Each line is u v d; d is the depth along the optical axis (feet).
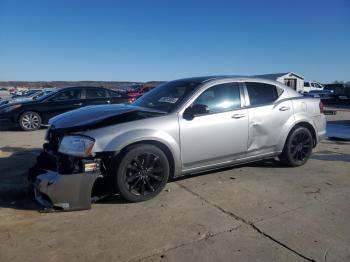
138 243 10.98
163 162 14.60
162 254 10.36
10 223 12.34
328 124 42.09
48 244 10.90
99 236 11.41
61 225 12.19
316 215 13.11
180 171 15.48
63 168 13.12
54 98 38.06
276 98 18.71
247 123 17.13
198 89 16.14
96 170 13.23
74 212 13.28
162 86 18.56
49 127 15.48
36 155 22.94
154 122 14.61
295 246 10.83
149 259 10.09
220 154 16.46
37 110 37.04
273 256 10.26
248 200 14.56
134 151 13.84
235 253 10.42
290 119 18.74
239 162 17.44
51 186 12.73
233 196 15.01
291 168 19.36
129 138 13.78
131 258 10.13
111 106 16.85
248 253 10.42
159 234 11.55
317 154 23.20
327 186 16.44
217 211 13.41
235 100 17.15
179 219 12.69
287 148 18.90
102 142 13.41
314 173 18.51
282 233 11.67
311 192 15.60
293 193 15.44
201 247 10.75
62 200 12.92
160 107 16.12
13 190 15.37
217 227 12.07
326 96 86.43
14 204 14.10
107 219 12.67
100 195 14.07
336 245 10.91
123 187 13.79
